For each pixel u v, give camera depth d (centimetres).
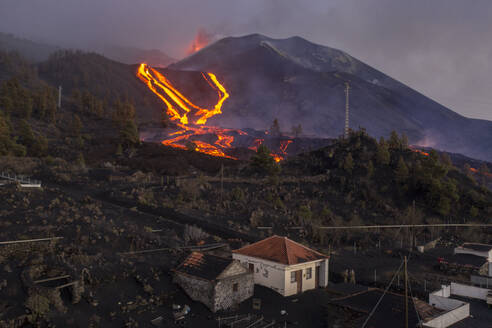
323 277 4297
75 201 5534
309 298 3862
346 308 2947
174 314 3077
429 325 2644
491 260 5556
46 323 2588
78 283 2950
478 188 9650
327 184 9119
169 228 5294
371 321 2700
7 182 5862
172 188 7800
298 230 6500
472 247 5644
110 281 3312
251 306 3509
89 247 3869
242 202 7525
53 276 3116
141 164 10488
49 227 4094
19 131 11781
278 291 3912
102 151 12275
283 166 10775
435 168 9062
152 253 4131
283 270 3891
